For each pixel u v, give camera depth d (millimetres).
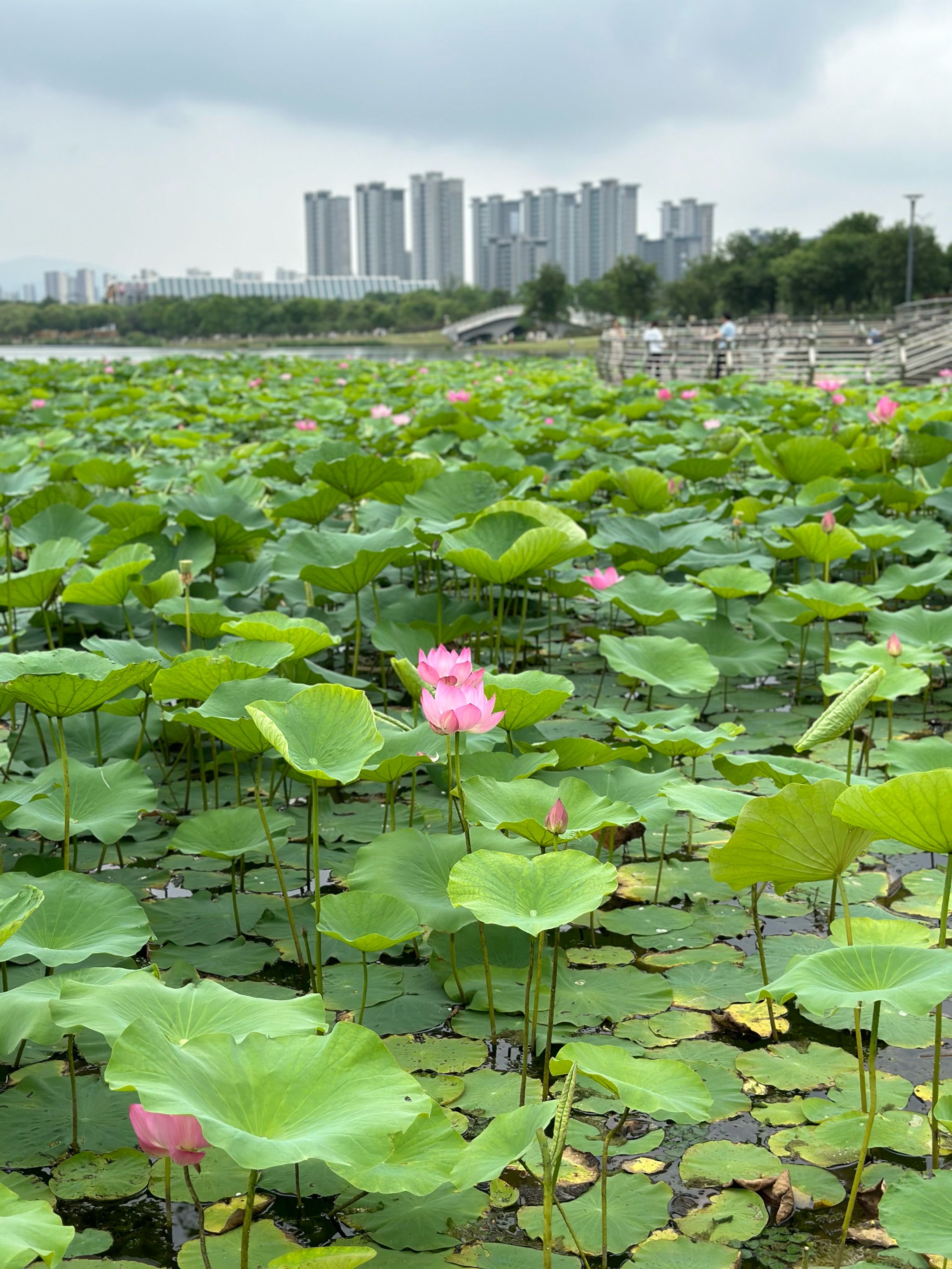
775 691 5348
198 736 4066
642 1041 2654
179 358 32688
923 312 30609
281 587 5762
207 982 2045
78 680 2746
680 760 3531
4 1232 1492
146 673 3004
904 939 2279
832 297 60875
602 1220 1915
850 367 23094
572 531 4676
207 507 5781
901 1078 2484
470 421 9633
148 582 5328
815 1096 2445
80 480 7699
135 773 3279
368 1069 1766
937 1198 1809
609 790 3234
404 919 2500
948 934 3146
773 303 66812
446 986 2850
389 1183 1783
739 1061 2578
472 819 2758
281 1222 2070
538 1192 2156
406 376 25281
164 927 3154
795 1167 2205
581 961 3039
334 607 5496
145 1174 2188
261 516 5852
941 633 4629
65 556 4836
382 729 3400
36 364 28141
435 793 4055
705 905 3381
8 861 3494
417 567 6520
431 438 9133
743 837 2270
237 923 3096
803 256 61062
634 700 5086
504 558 4219
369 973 2963
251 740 2965
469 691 2607
